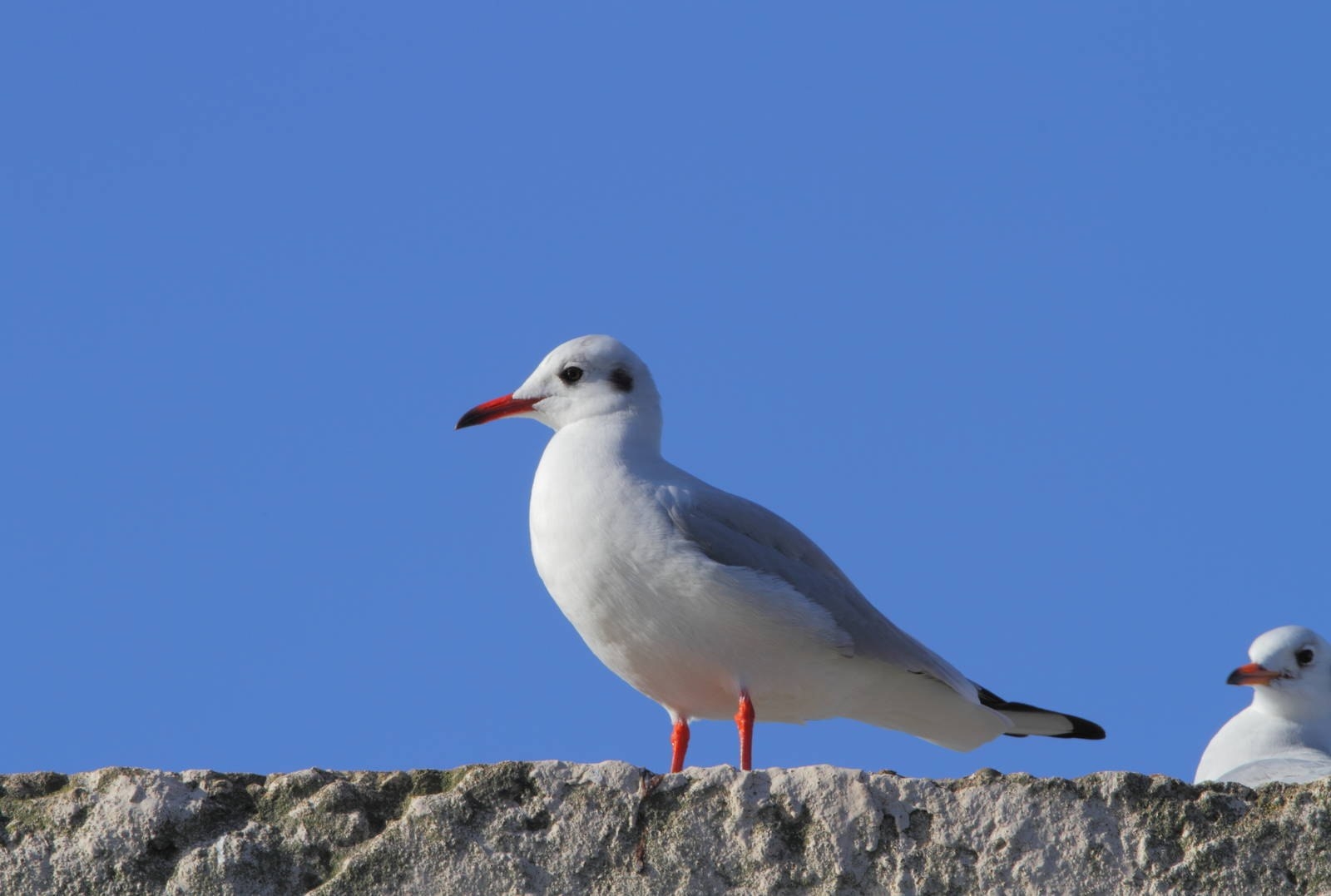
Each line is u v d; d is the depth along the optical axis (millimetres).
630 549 16047
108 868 11375
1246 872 10797
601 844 11172
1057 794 11055
